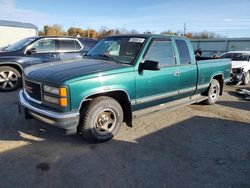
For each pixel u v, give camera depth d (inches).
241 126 217.8
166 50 201.5
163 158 154.3
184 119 228.8
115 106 171.8
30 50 320.5
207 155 160.7
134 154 157.8
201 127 210.5
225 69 280.2
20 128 190.1
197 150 167.2
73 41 355.3
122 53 190.1
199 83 240.5
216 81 272.5
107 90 161.9
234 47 1330.0
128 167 142.5
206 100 270.2
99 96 168.2
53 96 151.1
